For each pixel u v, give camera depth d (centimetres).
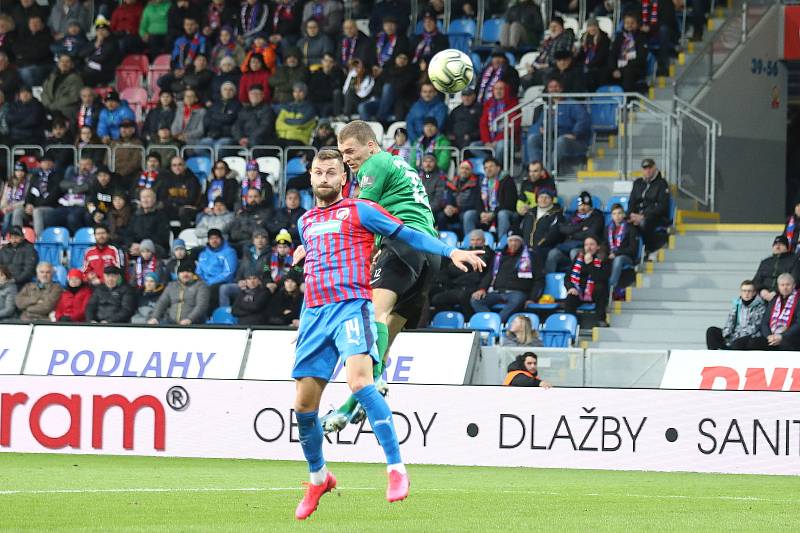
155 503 1864
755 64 5066
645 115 4462
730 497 2123
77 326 3697
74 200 4769
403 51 5062
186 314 4050
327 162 1577
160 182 4653
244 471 2614
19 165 4822
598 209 4144
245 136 4903
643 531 1543
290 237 4116
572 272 3922
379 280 1953
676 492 2230
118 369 3619
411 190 1970
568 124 4478
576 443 2852
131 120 5100
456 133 4672
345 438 2983
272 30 5453
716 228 4306
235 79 5112
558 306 3941
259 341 3572
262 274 4050
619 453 2830
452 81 2261
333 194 1584
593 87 4766
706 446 2778
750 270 4128
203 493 2042
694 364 3303
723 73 4925
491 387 2908
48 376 3159
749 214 5019
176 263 4269
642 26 4878
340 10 5369
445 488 2256
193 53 5428
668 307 4016
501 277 3981
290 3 5428
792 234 3847
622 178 4434
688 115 4462
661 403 2806
